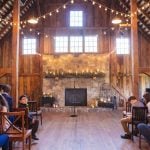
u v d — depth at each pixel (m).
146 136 5.57
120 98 14.87
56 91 15.02
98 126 9.32
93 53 15.09
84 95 15.05
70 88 15.03
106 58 15.07
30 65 15.16
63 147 6.38
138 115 7.05
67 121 10.55
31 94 15.05
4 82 14.82
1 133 5.07
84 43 15.25
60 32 15.29
